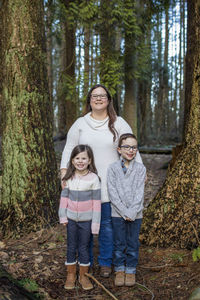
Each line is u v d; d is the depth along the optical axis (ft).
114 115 9.11
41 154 11.59
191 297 7.06
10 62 11.14
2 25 11.35
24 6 11.09
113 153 8.92
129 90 30.25
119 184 8.51
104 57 21.13
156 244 9.79
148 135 54.13
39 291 7.91
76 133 9.18
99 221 8.22
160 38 51.96
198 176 9.31
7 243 10.44
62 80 22.38
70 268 8.39
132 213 8.21
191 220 9.23
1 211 11.37
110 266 8.96
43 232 11.14
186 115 18.07
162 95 55.11
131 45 22.33
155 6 21.70
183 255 8.96
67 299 7.84
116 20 20.58
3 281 7.53
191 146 9.70
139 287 8.22
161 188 10.48
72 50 28.45
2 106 11.60
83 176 8.30
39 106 11.62
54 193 12.02
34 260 9.42
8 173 11.33
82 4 19.48
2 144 11.58
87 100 9.45
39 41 11.59
